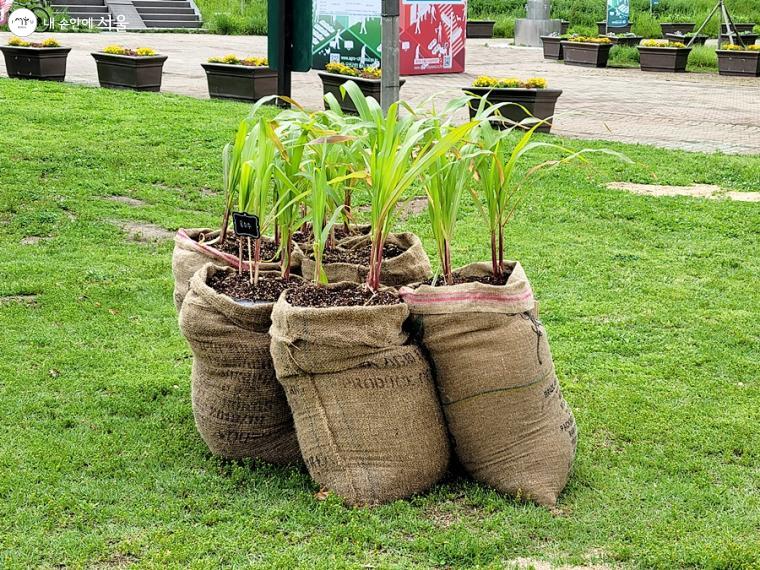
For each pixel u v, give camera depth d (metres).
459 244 7.30
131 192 8.68
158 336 5.41
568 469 3.74
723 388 4.77
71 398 4.57
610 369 4.99
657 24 31.78
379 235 3.72
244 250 4.32
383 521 3.50
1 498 3.66
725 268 6.84
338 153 3.95
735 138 12.91
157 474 3.86
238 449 3.93
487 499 3.64
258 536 3.41
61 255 6.79
